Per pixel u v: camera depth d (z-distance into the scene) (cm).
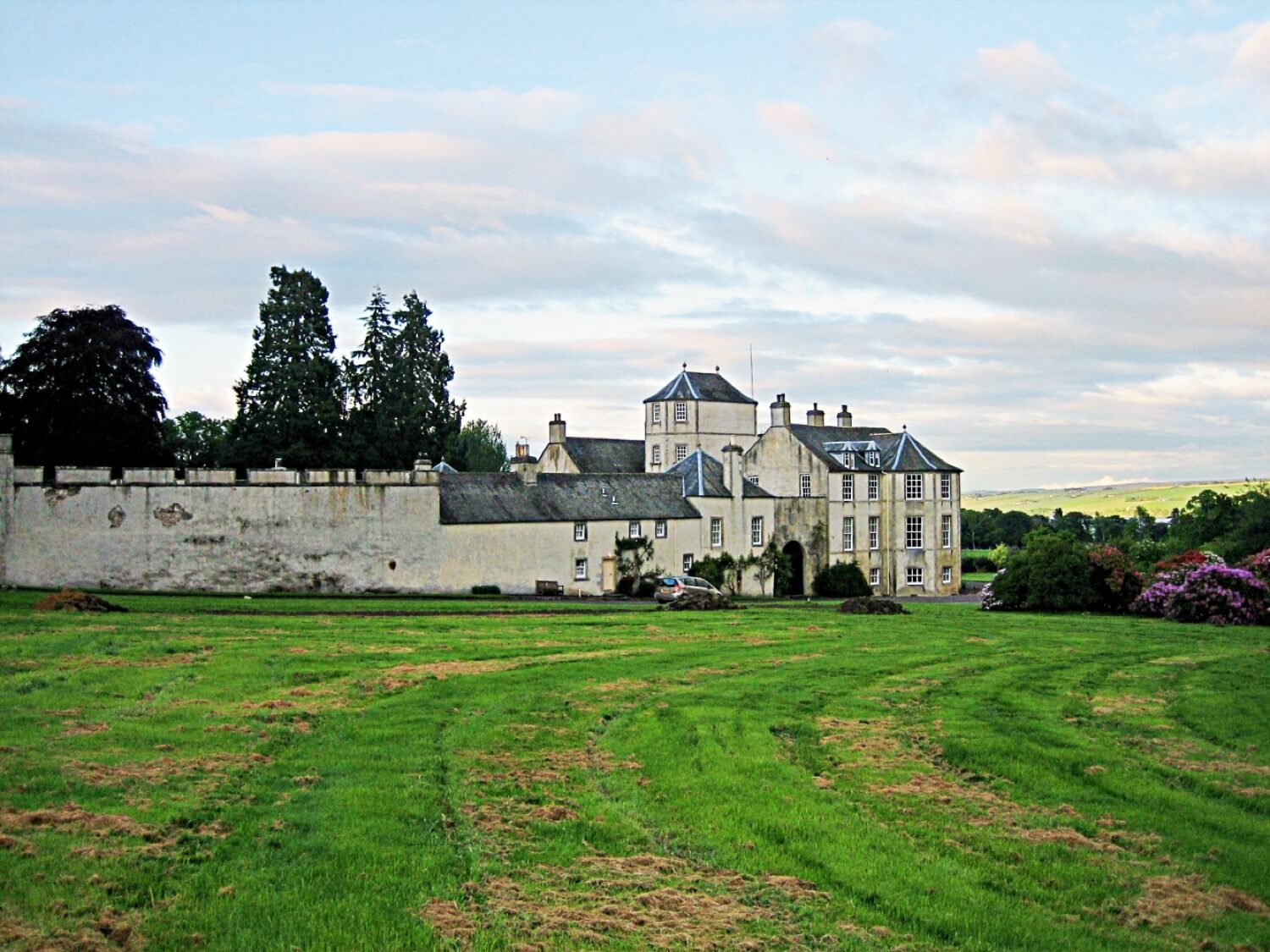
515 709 2620
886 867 1602
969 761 2214
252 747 2133
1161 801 1952
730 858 1638
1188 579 5147
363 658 3238
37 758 1964
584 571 6775
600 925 1391
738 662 3478
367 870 1518
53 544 5512
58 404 6856
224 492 5731
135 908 1373
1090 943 1368
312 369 8219
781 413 8519
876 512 8506
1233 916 1474
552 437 9281
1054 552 5688
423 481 6138
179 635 3569
